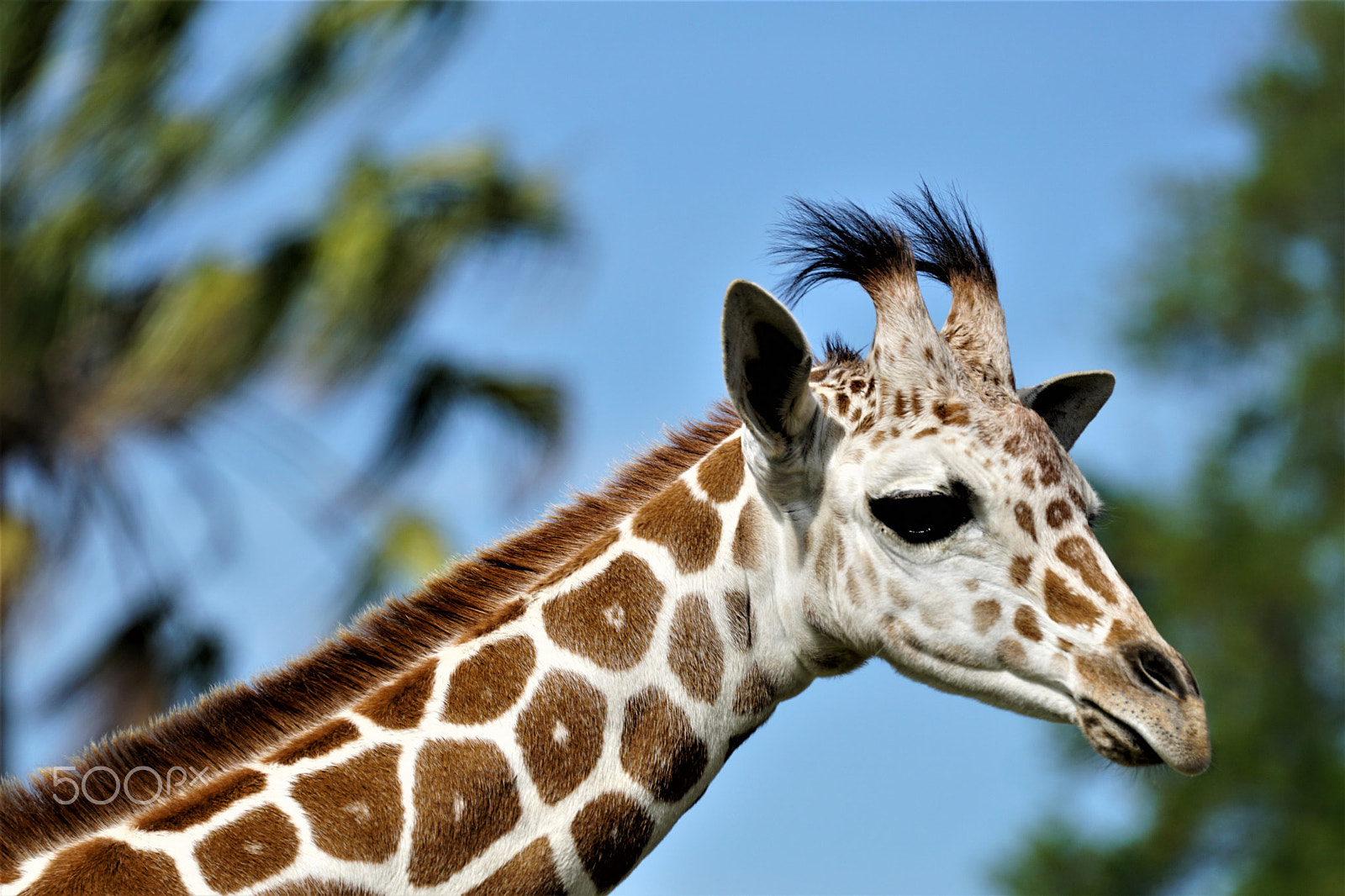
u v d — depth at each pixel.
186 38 32.66
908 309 10.88
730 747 10.66
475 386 32.53
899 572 10.48
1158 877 47.31
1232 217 55.06
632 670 10.34
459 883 9.59
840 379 11.19
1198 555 49.69
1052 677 10.24
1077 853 47.25
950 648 10.41
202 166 31.30
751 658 10.70
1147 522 50.84
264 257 31.30
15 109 31.16
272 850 9.27
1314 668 49.62
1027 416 10.77
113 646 29.81
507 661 10.17
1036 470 10.52
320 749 9.70
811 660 10.82
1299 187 54.38
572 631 10.34
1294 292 53.94
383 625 10.42
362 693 10.20
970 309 11.42
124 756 9.77
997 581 10.38
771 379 10.48
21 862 9.20
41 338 29.92
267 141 31.56
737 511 10.83
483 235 32.28
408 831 9.52
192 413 30.25
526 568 10.74
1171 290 54.50
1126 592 10.41
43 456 30.25
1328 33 56.56
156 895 9.01
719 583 10.70
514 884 9.71
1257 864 46.78
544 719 10.05
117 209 31.44
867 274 11.12
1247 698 48.91
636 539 10.74
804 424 10.50
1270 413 52.84
